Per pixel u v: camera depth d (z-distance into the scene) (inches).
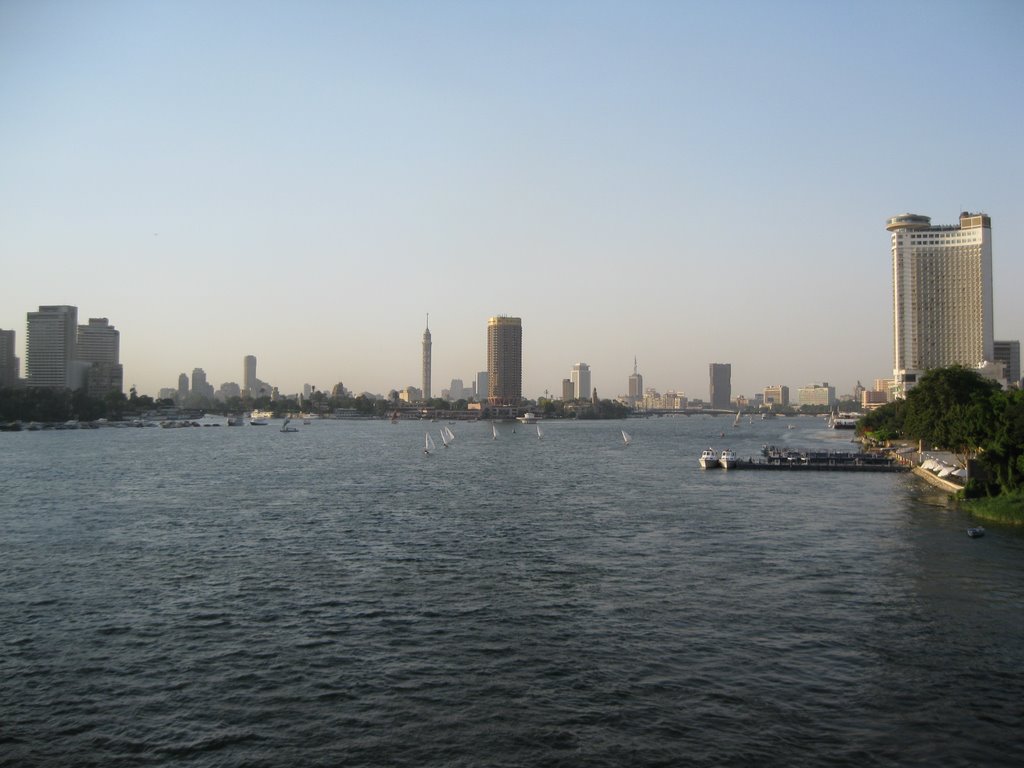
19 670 2165.4
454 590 2955.2
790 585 3006.9
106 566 3358.8
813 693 1996.8
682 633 2442.2
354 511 4980.3
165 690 2032.5
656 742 1747.0
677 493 5999.0
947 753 1700.3
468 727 1822.1
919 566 3304.6
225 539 3976.4
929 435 7121.1
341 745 1744.6
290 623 2564.0
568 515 4803.2
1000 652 2267.5
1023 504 4475.9
